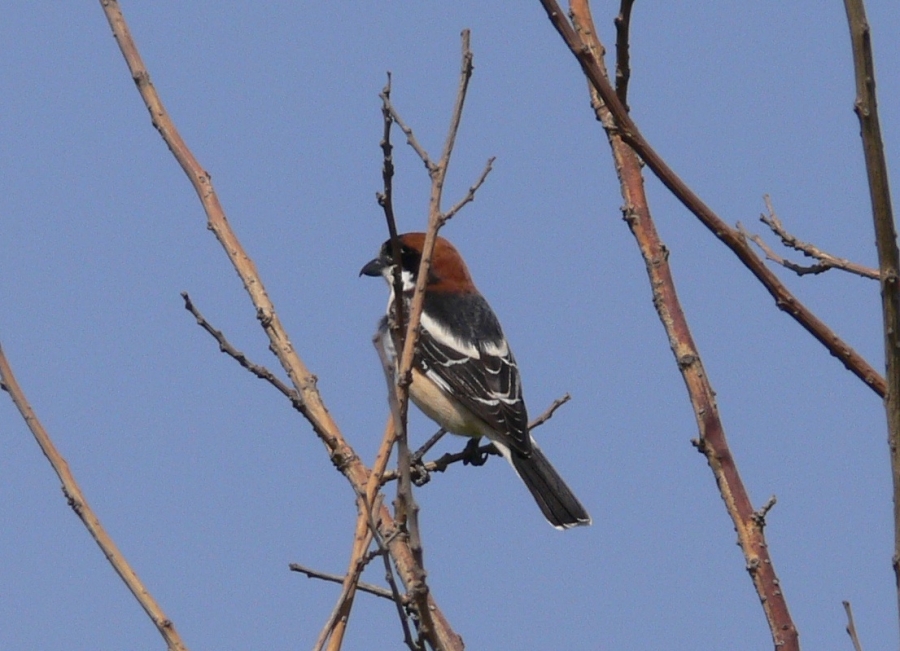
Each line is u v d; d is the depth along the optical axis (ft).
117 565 21.58
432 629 18.92
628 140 21.38
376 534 18.42
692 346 24.47
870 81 18.39
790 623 21.13
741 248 21.76
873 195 18.47
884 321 18.51
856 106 18.48
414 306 21.68
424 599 18.72
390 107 21.95
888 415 18.45
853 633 19.33
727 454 23.15
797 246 29.40
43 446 22.90
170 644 20.89
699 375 23.99
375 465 20.40
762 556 21.76
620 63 25.96
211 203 29.84
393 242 23.31
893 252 18.44
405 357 21.06
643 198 26.40
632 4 25.23
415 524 18.67
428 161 22.66
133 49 30.86
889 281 18.40
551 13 21.34
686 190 21.72
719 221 21.75
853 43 18.43
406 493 18.72
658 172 21.72
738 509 22.49
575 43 21.47
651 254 25.71
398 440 18.76
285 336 28.71
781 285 22.06
